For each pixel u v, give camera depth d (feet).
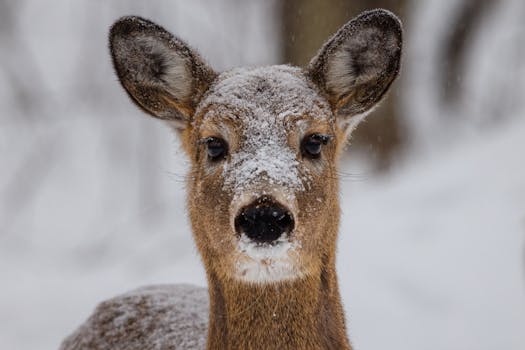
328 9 69.41
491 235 46.50
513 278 42.98
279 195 23.61
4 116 96.99
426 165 61.57
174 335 28.40
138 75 28.07
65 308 51.06
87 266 61.16
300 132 25.30
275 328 24.94
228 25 105.91
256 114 25.25
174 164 86.43
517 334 39.63
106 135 91.35
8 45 102.42
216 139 25.58
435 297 42.78
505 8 110.11
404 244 47.24
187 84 27.66
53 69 104.17
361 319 41.75
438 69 92.22
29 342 46.93
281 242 23.57
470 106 92.94
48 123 95.96
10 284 56.03
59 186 84.53
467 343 39.63
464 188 52.42
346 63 27.17
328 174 25.80
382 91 27.53
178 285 32.22
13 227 73.87
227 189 24.63
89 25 107.24
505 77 98.89
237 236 23.68
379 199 54.03
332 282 25.88
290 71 26.96
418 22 95.71
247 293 24.90
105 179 85.81
